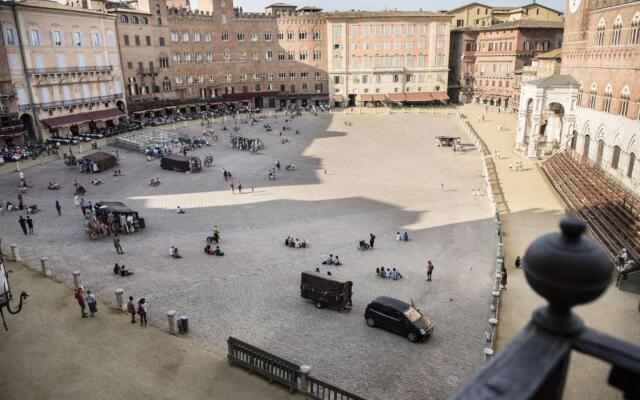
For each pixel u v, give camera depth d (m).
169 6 152.00
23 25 93.81
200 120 120.94
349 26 144.50
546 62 107.88
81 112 107.94
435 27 145.12
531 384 2.66
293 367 23.53
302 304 35.44
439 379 26.22
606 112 65.06
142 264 43.00
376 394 24.98
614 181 58.16
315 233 52.97
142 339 28.42
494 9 163.38
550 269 2.99
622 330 28.92
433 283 38.88
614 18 62.66
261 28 145.62
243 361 25.42
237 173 81.00
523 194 65.12
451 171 82.44
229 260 44.47
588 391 22.16
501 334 29.53
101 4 114.88
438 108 142.50
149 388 23.81
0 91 90.69
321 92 152.00
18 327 29.44
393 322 30.81
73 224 54.53
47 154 88.19
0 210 58.47
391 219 57.91
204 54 141.00
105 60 113.75
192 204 64.06
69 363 25.78
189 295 36.66
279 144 102.88
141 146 93.81
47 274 37.75
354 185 74.62
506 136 107.12
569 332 3.04
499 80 141.50
